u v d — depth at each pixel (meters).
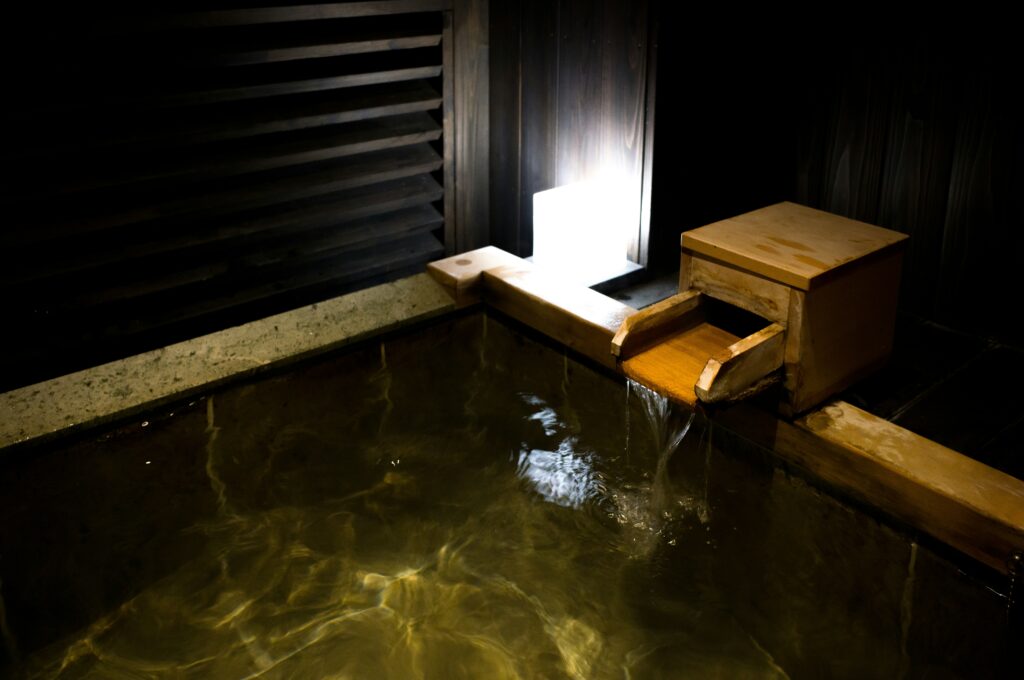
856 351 2.86
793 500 2.78
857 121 3.67
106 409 2.84
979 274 3.48
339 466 3.19
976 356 3.38
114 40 3.34
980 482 2.39
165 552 2.91
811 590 2.72
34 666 2.55
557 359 3.43
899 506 2.49
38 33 3.18
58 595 2.80
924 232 3.60
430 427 3.40
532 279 3.52
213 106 3.60
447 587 2.72
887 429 2.64
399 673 2.47
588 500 3.03
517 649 2.53
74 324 3.57
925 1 3.33
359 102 3.83
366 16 3.75
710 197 4.19
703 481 3.03
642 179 3.90
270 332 3.27
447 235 4.31
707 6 3.71
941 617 2.46
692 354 2.84
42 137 3.31
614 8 3.73
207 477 3.10
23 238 3.34
